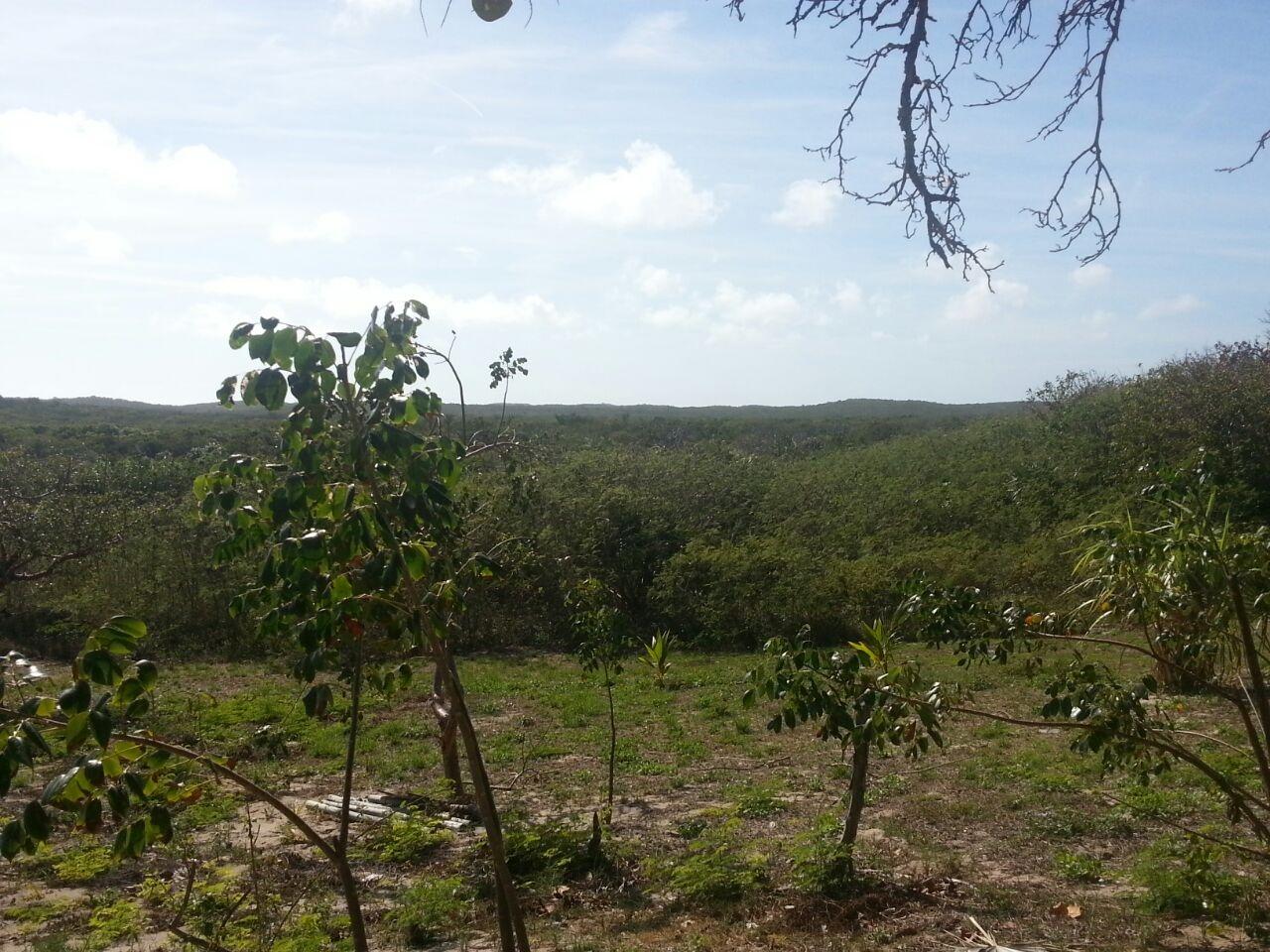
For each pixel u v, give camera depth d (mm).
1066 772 9594
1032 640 5738
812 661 5113
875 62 3668
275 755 11430
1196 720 10781
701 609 20531
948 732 11672
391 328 3184
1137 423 23922
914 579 5652
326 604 3307
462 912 6664
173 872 7574
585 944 5969
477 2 3115
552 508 21609
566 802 9688
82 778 2809
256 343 3070
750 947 5762
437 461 3408
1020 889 6484
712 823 8570
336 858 3717
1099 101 3705
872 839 7684
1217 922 5535
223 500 3381
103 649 2850
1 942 6484
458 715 3740
